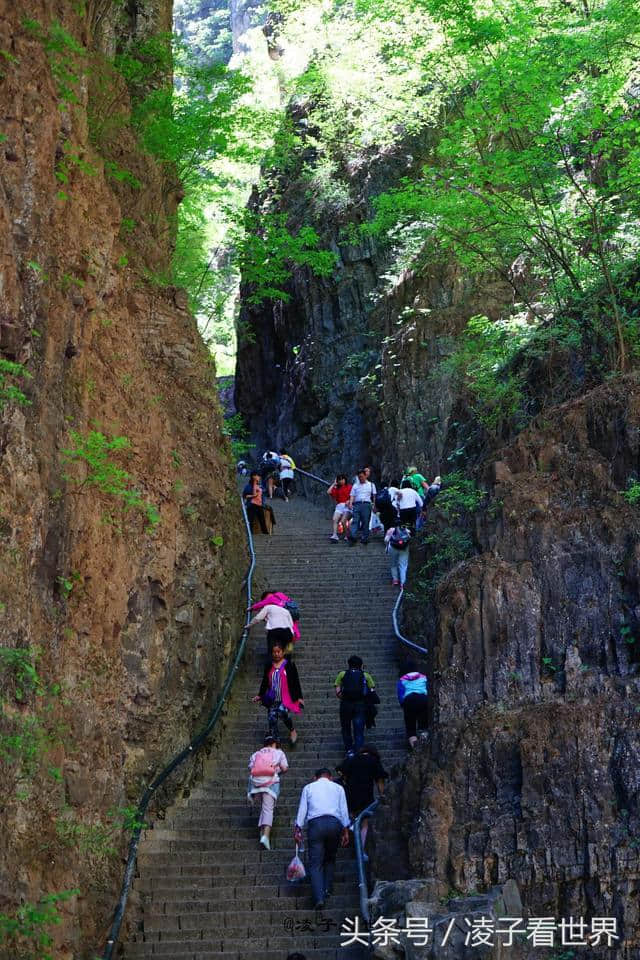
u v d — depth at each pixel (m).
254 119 19.70
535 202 18.41
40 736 9.27
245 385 35.50
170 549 13.62
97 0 16.73
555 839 11.73
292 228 31.09
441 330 26.34
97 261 12.34
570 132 17.25
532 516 13.85
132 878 12.07
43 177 10.55
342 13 30.52
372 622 19.08
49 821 9.47
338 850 12.99
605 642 13.05
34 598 9.92
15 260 9.98
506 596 13.31
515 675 13.00
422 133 28.62
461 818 12.07
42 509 9.73
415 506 21.45
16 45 10.55
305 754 15.20
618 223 18.58
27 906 8.53
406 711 14.57
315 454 29.67
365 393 28.28
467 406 20.53
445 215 18.84
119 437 11.91
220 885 12.34
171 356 15.88
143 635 12.85
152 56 19.02
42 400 10.52
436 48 23.00
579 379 17.33
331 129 30.08
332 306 30.11
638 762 11.90
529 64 16.94
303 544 23.19
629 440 14.34
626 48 17.83
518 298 23.94
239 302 35.75
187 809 13.84
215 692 15.43
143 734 12.77
